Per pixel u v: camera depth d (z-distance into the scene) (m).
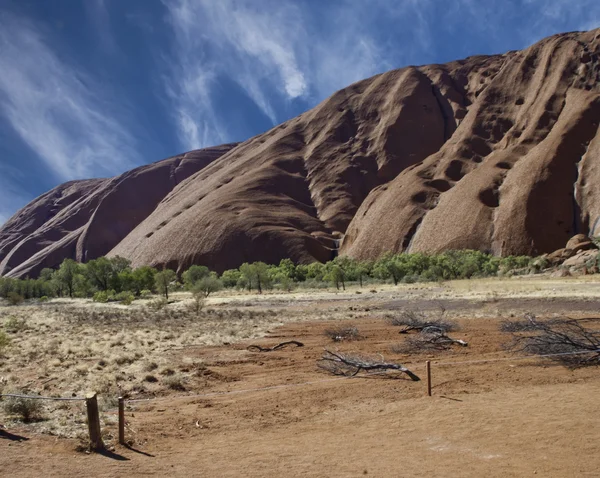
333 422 7.71
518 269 75.25
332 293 51.22
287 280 71.38
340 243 141.25
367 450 6.23
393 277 68.56
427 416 7.54
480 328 18.23
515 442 6.12
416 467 5.54
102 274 75.69
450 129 190.88
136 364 13.17
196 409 8.82
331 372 11.66
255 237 135.75
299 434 7.18
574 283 39.94
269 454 6.26
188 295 63.97
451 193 123.06
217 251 136.00
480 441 6.26
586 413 7.02
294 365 12.92
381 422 7.49
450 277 69.88
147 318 29.47
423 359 12.50
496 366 11.02
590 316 20.70
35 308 48.97
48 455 6.30
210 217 147.50
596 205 101.06
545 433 6.34
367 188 172.25
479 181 120.00
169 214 176.75
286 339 18.20
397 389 9.48
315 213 163.12
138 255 154.00
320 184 174.25
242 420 8.07
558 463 5.39
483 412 7.45
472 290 39.25
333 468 5.66
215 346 16.77
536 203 105.44
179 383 10.79
